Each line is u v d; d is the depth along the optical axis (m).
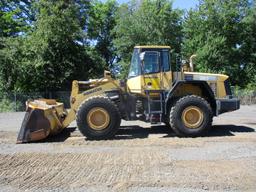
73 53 35.97
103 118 12.77
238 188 7.25
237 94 37.91
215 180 7.75
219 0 42.97
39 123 12.59
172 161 9.38
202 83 13.50
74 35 35.66
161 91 13.52
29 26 44.69
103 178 7.99
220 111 13.73
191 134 12.91
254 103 37.69
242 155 9.98
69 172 8.53
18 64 33.72
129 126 15.98
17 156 10.23
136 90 13.55
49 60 34.62
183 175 8.12
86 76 36.66
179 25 45.56
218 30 42.59
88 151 10.80
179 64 13.88
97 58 39.28
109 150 10.91
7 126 18.08
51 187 7.47
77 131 14.73
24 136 12.54
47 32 34.62
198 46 42.56
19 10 45.12
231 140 12.25
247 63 43.59
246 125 16.30
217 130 14.66
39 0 37.28
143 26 45.47
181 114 12.91
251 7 43.75
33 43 34.34
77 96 13.48
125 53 46.66
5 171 8.70
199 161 9.37
